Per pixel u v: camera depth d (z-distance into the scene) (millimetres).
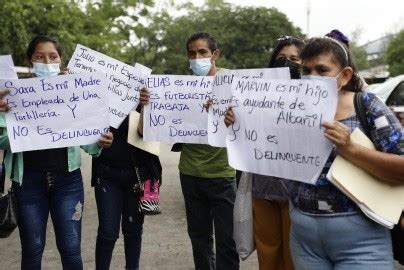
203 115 3795
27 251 3301
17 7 12523
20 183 3223
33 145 3205
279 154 2564
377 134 2281
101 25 23906
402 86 9016
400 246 2471
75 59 3844
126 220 4016
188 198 3996
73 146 3324
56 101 3232
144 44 45250
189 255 4980
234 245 3865
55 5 15266
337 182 2246
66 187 3373
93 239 5543
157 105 3842
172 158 12727
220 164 3795
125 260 4469
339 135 2229
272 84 2594
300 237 2502
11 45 12914
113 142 3842
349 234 2320
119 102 3838
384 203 2258
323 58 2375
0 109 3143
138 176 3879
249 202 3379
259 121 2637
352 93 2428
